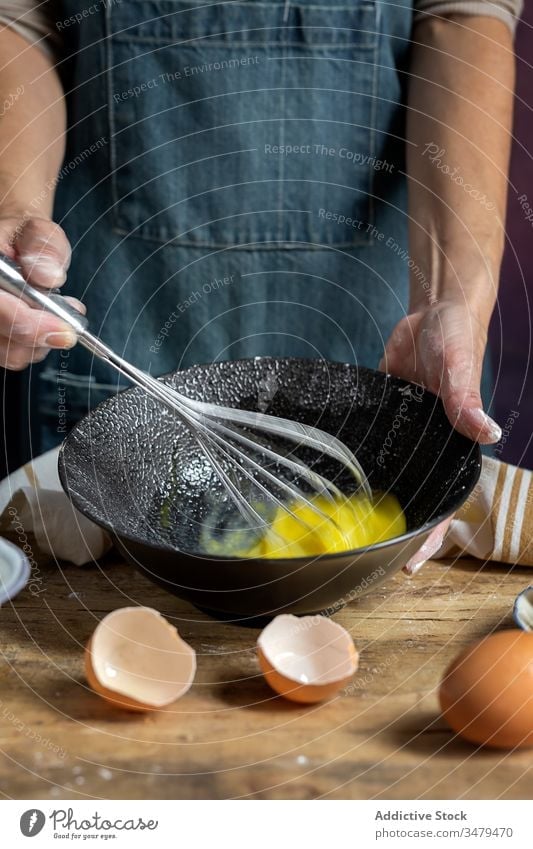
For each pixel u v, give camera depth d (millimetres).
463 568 747
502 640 582
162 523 733
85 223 1004
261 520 729
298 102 943
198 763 569
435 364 790
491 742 562
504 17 973
